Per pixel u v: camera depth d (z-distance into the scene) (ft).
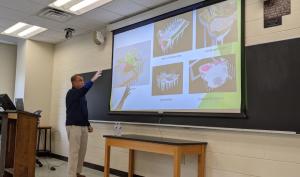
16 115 13.10
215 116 11.46
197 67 12.44
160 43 14.23
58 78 22.22
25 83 21.52
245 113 10.52
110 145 13.33
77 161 13.53
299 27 9.42
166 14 14.08
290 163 9.25
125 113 15.67
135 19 15.53
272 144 9.75
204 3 12.44
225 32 11.56
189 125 12.39
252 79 10.48
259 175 10.01
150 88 14.47
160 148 11.15
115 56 16.94
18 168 12.67
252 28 10.73
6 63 23.84
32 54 21.98
